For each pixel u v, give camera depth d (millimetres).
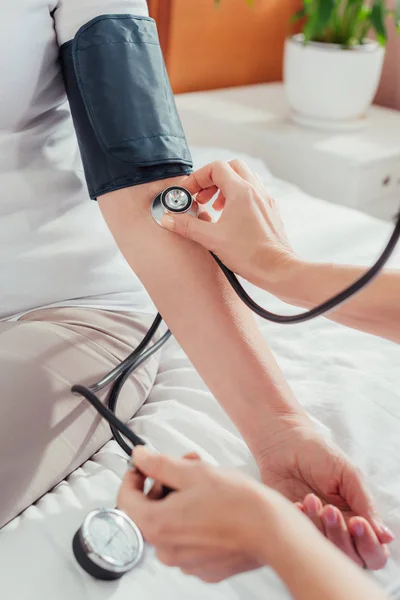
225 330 763
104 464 777
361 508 661
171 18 2016
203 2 2072
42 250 875
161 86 837
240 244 738
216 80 2252
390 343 1004
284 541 434
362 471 761
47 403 730
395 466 771
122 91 808
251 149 2012
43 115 911
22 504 685
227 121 2010
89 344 823
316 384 890
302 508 636
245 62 2299
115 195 814
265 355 761
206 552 481
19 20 801
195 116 2027
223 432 799
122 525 654
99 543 626
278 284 725
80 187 924
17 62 815
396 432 820
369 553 626
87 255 901
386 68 2383
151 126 812
